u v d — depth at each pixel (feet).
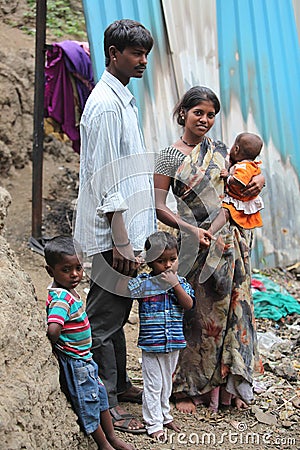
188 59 21.47
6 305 10.24
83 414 11.03
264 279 22.07
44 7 21.34
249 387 13.84
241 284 13.82
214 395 14.02
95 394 11.18
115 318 12.67
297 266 23.89
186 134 13.51
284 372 16.02
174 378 13.94
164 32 20.94
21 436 8.96
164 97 20.98
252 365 13.80
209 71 21.99
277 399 14.84
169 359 12.85
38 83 21.84
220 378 13.83
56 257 11.14
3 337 9.65
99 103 12.05
